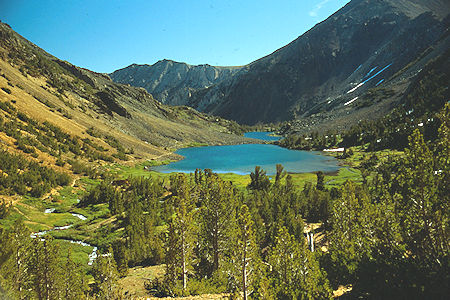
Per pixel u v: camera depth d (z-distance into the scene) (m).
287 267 24.44
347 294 19.92
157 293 30.92
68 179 96.62
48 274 25.19
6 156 86.38
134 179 108.38
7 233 22.47
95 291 32.47
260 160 185.62
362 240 24.67
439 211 14.95
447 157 15.20
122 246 49.34
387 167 103.94
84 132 162.38
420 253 15.88
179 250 31.28
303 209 79.88
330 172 140.38
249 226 23.78
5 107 119.56
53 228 66.12
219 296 26.09
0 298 18.48
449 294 13.96
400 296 15.77
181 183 34.34
